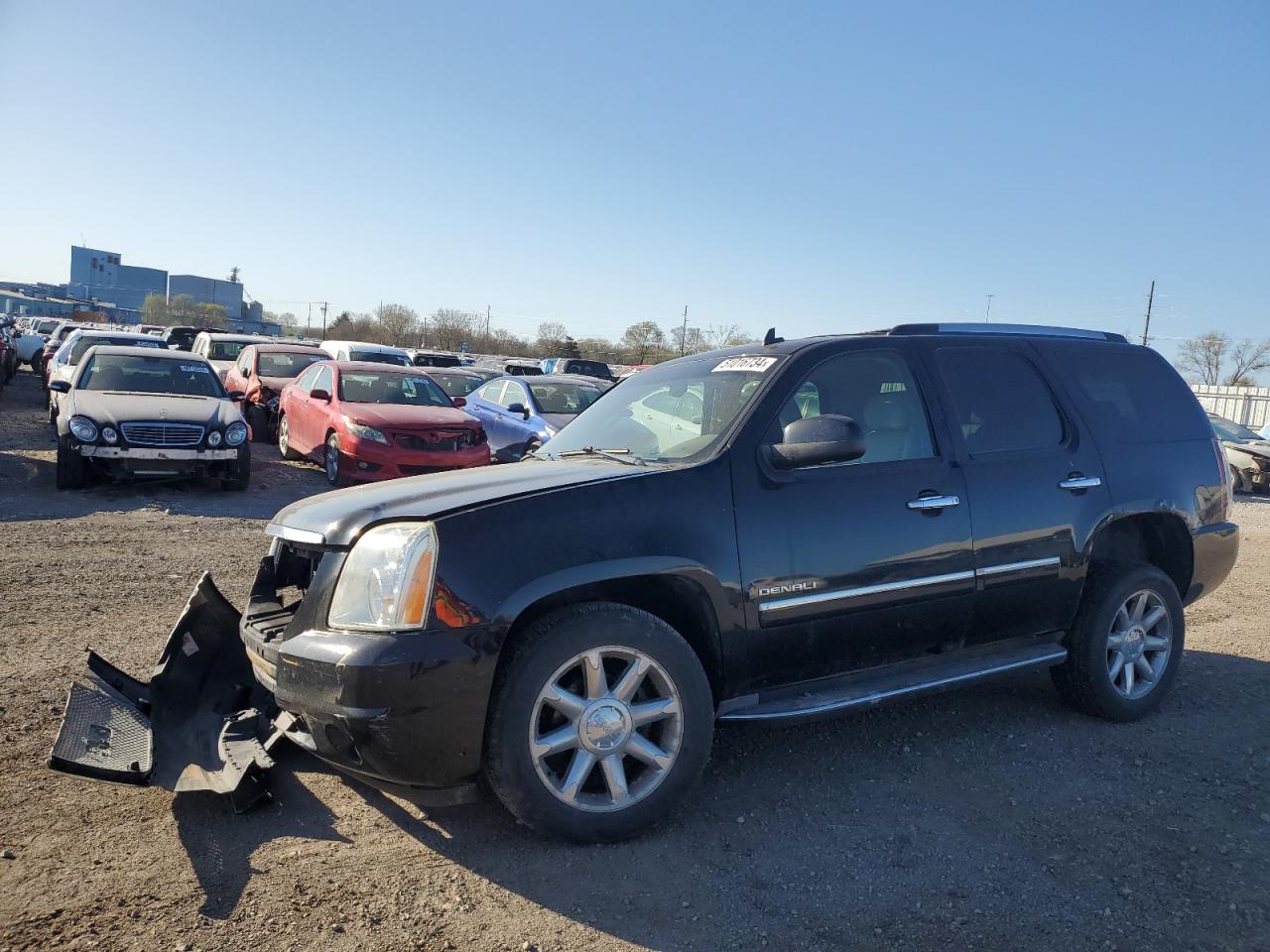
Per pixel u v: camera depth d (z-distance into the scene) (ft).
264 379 52.90
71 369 48.19
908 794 12.10
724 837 10.87
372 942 8.63
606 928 9.00
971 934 9.02
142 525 28.04
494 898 9.45
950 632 13.15
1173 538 16.08
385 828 10.83
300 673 10.10
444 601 9.85
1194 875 10.19
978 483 13.42
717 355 14.60
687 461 11.87
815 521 11.94
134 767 10.71
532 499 10.61
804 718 11.71
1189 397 16.83
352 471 36.94
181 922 8.80
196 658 13.19
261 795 11.02
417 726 9.69
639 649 10.59
